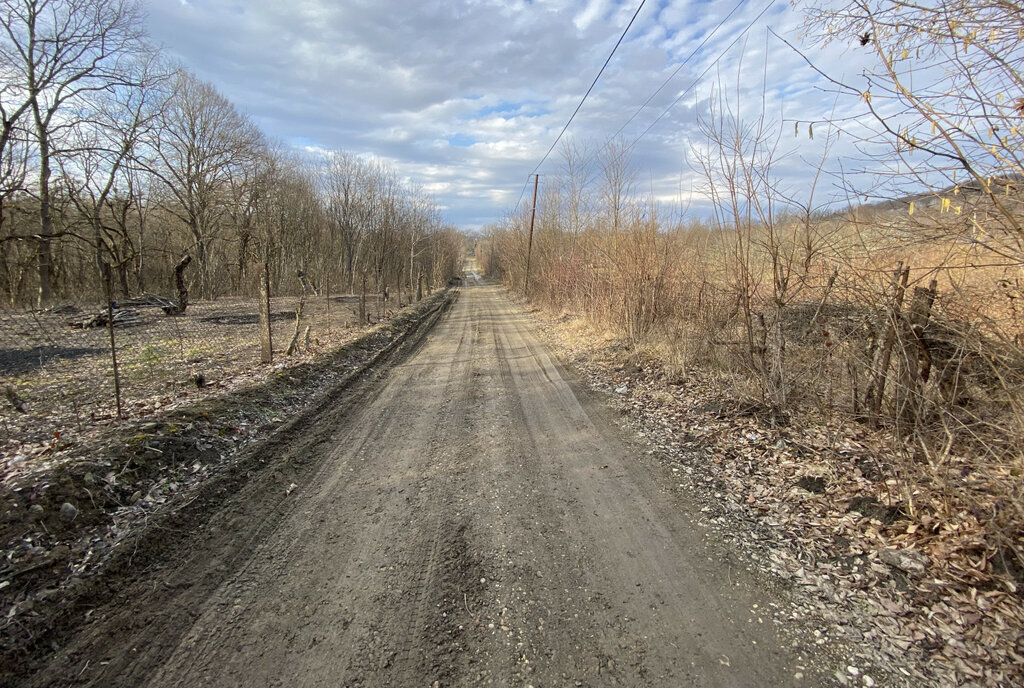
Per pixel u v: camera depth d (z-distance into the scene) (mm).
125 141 23672
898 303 4316
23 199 22266
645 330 10656
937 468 3559
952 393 4043
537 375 9531
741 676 2420
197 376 7191
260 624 2820
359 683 2414
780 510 3975
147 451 4547
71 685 2389
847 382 5434
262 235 36812
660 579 3205
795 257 5559
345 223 26406
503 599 3033
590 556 3479
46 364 9055
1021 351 3424
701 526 3832
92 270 26531
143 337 12766
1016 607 2715
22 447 4770
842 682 2361
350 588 3146
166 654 2592
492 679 2430
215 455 5016
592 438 5883
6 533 3279
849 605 2889
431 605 2982
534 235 28906
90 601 2963
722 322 7715
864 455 4535
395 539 3713
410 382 8922
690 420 6164
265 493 4406
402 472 4930
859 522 3650
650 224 10680
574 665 2512
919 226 3584
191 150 33219
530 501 4316
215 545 3605
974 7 2922
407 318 19828
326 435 5949
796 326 6473
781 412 5730
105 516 3770
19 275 21750
